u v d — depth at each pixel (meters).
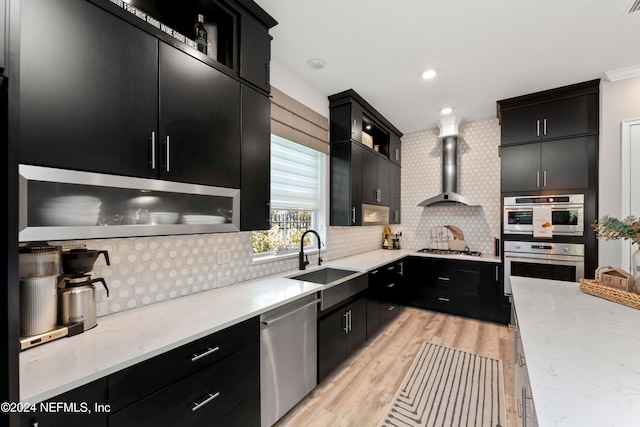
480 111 3.57
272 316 1.67
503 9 1.77
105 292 1.43
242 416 1.46
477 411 1.88
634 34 2.00
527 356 1.01
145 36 1.26
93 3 1.09
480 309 3.49
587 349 1.06
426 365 2.45
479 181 3.95
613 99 2.60
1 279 0.70
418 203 4.42
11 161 0.72
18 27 0.75
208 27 1.68
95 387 0.91
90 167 1.07
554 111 2.93
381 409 1.90
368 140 3.55
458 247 4.04
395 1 1.72
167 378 1.12
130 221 1.21
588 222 2.77
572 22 1.88
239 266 2.15
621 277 1.66
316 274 2.81
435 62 2.42
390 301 3.38
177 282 1.75
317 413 1.87
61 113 1.00
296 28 1.98
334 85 2.85
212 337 1.30
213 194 1.55
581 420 0.68
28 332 1.07
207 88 1.53
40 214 0.95
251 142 1.80
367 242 4.13
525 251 3.08
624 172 2.52
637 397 0.77
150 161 1.26
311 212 3.11
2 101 0.72
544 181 2.97
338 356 2.29
